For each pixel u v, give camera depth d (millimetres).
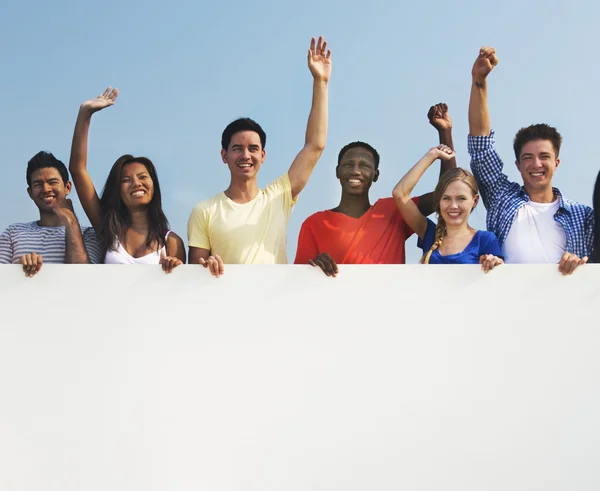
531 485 3832
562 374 3953
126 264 4102
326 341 4004
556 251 4574
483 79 4930
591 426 3895
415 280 4055
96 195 4758
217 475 3861
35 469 3869
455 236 4457
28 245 4672
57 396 3951
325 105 4895
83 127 4691
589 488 3828
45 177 4809
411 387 3947
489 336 3998
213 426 3914
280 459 3873
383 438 3889
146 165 4703
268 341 4008
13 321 4031
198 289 4066
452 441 3885
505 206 4730
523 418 3906
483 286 4047
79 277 4082
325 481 3848
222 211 4676
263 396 3947
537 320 4008
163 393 3955
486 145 4918
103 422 3922
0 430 3908
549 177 4711
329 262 4078
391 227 4727
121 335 4020
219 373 3975
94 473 3867
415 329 4012
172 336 4020
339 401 3936
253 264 4117
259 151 4793
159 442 3896
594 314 4004
